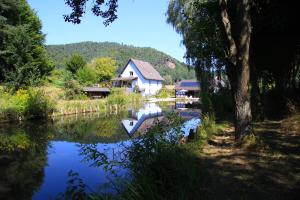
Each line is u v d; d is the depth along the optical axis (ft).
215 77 92.73
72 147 43.98
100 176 29.40
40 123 71.97
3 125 66.54
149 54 448.24
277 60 53.78
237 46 30.73
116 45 469.98
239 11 30.01
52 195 25.18
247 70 30.66
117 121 77.77
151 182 19.08
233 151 29.81
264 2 43.96
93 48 447.42
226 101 72.95
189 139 35.24
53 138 51.70
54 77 159.63
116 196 17.76
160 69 390.01
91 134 56.13
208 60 77.20
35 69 107.55
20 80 97.04
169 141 27.94
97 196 18.11
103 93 153.48
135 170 22.36
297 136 35.04
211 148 32.17
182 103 159.63
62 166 33.68
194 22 60.44
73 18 32.32
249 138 30.86
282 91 56.49
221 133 42.80
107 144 45.11
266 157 26.73
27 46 110.52
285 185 19.98
